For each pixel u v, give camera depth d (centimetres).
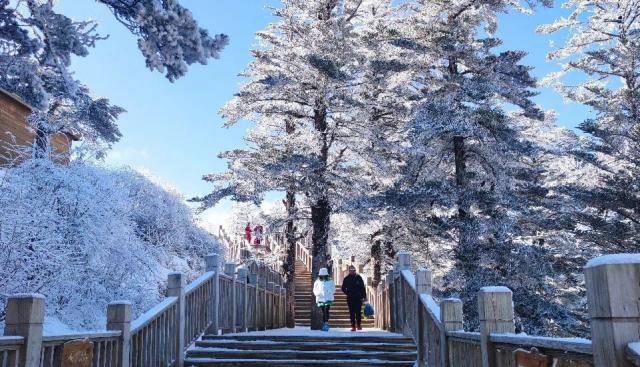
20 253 790
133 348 614
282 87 1711
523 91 1576
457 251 1551
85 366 472
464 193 1534
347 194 1748
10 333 388
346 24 1853
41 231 844
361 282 1262
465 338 492
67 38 713
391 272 1177
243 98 1742
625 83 2173
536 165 1941
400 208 1608
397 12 2220
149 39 691
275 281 2144
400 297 1048
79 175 1053
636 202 1948
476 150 1641
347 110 1719
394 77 1747
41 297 403
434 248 1997
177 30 679
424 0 1742
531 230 1852
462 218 1579
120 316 568
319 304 1315
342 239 2433
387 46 1903
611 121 2111
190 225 1788
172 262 1447
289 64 1791
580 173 2745
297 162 1591
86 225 958
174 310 772
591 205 2083
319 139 1744
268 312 1511
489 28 1842
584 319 1945
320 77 1664
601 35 2245
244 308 1179
